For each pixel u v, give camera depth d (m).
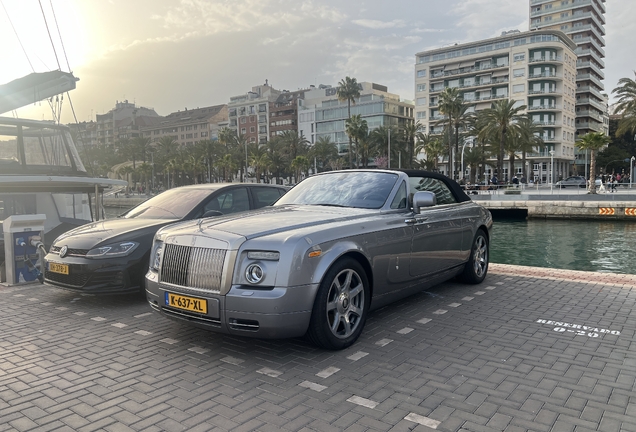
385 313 5.16
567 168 88.62
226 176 107.69
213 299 3.68
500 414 2.90
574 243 22.56
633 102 49.34
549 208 33.31
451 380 3.40
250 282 3.63
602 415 2.88
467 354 3.93
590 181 42.19
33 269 7.04
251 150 91.56
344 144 100.00
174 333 4.58
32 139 8.45
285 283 3.59
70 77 11.07
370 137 77.00
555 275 7.35
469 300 5.73
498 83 82.56
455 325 4.73
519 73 80.62
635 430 2.71
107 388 3.33
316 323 3.78
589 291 6.21
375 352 3.98
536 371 3.56
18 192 7.89
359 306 4.23
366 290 4.27
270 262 3.63
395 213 4.82
